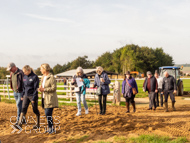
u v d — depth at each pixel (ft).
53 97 18.07
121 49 317.01
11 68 21.72
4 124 22.79
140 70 297.74
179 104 39.40
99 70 26.89
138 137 16.24
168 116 25.88
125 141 15.60
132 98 29.17
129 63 293.64
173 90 30.42
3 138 18.01
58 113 28.89
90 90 43.29
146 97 53.21
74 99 47.09
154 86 31.48
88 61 338.95
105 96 27.27
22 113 19.94
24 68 19.10
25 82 19.45
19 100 21.93
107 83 27.04
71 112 29.94
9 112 29.89
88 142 15.93
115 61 314.76
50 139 17.21
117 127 20.31
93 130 19.31
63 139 16.94
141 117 25.25
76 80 27.27
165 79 30.45
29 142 16.85
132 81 28.73
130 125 21.03
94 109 33.30
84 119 24.44
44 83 18.26
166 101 30.12
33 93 19.27
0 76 195.42
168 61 325.42
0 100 44.70
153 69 311.27
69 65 348.59
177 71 57.52
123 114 27.61
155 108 31.71
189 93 62.39
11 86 22.45
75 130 19.52
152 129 19.19
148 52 313.53
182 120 23.02
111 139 16.35
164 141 15.30
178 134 17.57
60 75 162.91
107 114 27.55
